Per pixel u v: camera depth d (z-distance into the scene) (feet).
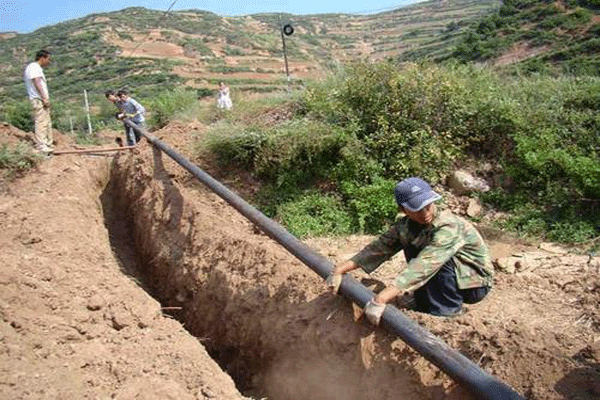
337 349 15.43
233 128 33.14
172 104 53.83
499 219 25.59
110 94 43.86
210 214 26.35
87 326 16.81
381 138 28.86
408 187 13.94
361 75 31.50
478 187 27.32
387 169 28.86
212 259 23.16
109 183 41.27
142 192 32.81
